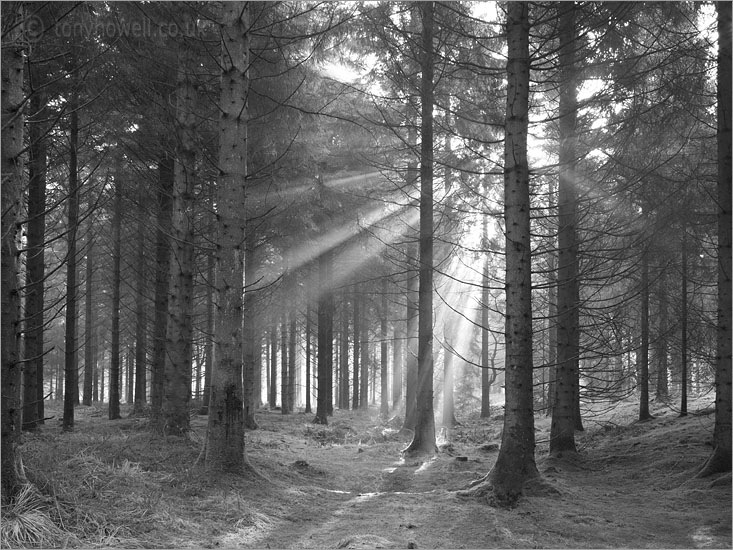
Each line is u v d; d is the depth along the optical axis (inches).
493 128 523.8
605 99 385.4
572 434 474.6
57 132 486.3
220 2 403.9
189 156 437.7
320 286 822.5
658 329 608.4
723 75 370.9
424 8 503.8
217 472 317.1
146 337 727.1
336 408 1333.7
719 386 363.3
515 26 348.8
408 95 523.5
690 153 435.8
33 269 492.1
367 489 380.2
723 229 366.6
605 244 445.4
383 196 705.0
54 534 197.9
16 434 213.0
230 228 337.4
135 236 610.2
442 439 681.6
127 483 270.1
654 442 498.0
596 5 359.9
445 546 233.8
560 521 272.5
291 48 487.8
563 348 483.2
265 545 228.8
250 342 685.3
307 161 566.6
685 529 262.2
